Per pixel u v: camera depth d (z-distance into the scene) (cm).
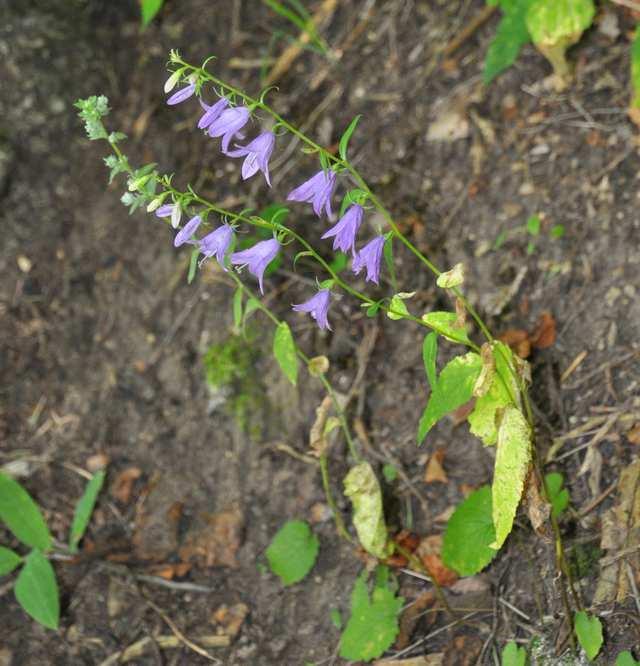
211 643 94
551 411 91
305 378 100
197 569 98
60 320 111
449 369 77
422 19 110
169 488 103
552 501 86
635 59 91
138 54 118
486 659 85
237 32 117
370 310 76
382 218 103
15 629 97
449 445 94
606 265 93
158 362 107
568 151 98
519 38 100
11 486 100
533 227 97
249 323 104
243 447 101
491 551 84
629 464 86
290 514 98
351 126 72
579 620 81
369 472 90
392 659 87
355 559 93
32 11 119
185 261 108
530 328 94
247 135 111
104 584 99
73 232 113
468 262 98
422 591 90
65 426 108
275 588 95
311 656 91
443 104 105
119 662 95
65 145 116
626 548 83
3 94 117
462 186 101
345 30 113
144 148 114
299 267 104
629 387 89
